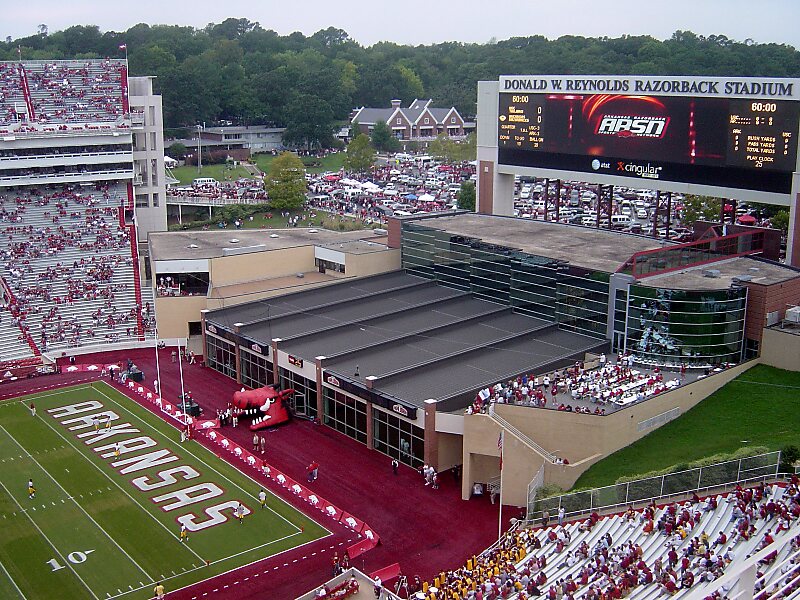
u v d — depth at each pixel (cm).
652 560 5819
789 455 6419
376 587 6091
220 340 10631
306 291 11606
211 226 17462
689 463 6850
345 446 8662
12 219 13638
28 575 6381
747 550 5531
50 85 15938
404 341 9719
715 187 10331
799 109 9438
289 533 7012
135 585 6269
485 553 6606
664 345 8962
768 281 9088
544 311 10262
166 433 8925
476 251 11125
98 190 14738
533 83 12106
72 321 11744
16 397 9912
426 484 7856
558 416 7556
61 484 7806
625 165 11219
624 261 9894
